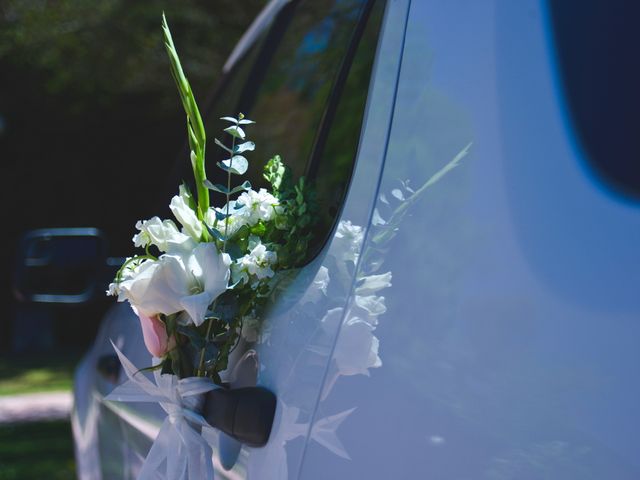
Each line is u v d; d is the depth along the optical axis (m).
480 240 0.81
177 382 1.11
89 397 2.29
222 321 1.07
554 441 0.72
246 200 1.08
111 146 9.48
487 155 0.83
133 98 9.05
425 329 0.84
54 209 9.60
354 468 0.89
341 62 1.26
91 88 6.75
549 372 0.73
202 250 1.02
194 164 1.09
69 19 6.00
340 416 0.92
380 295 0.90
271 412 1.04
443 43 0.93
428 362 0.83
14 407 6.18
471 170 0.84
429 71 0.93
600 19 0.80
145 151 9.54
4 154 9.39
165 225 1.05
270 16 1.80
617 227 0.72
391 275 0.90
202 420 1.10
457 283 0.82
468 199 0.83
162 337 1.08
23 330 9.42
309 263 1.05
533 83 0.82
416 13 0.99
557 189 0.77
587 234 0.74
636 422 0.67
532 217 0.77
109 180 9.61
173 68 1.09
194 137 1.09
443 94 0.90
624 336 0.69
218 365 1.09
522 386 0.74
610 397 0.69
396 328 0.87
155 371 1.14
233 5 6.01
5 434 5.30
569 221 0.75
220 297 1.04
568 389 0.71
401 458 0.83
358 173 1.01
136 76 6.28
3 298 9.57
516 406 0.74
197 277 1.03
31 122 9.25
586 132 0.77
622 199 0.73
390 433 0.85
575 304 0.73
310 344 0.99
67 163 9.52
